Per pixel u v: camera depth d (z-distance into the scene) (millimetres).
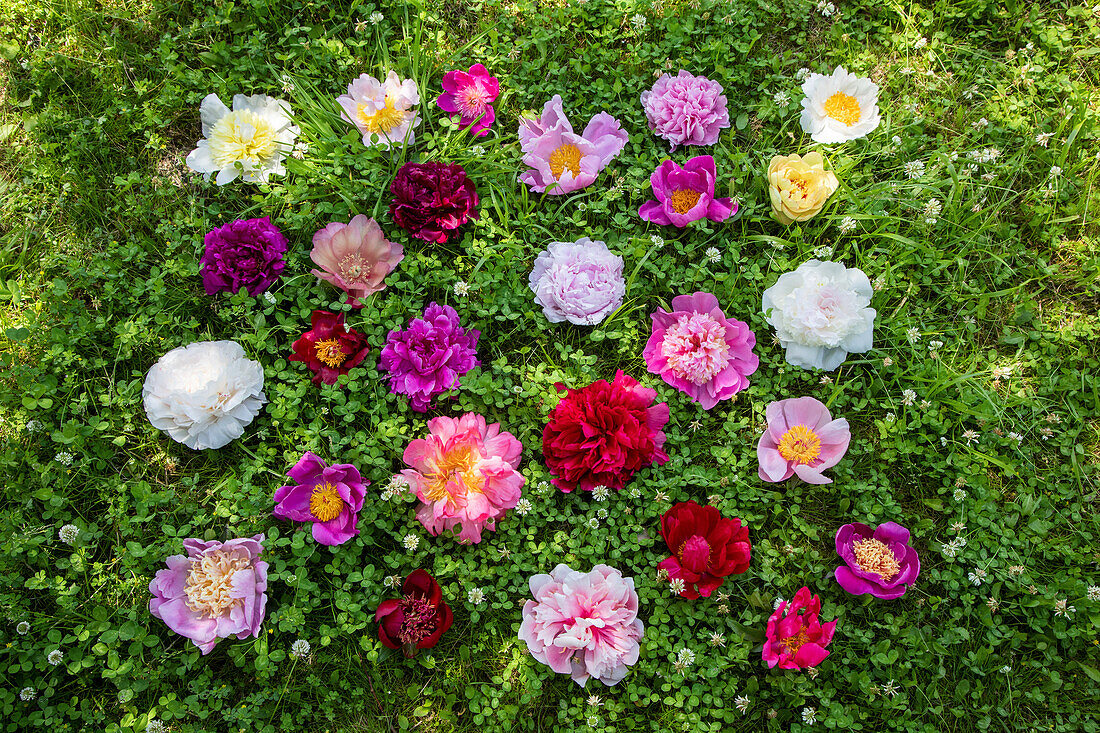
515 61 1328
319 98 1279
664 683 1087
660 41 1354
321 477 1110
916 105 1319
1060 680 1104
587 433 1098
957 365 1227
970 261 1269
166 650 1093
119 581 1116
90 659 1076
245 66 1299
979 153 1291
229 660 1108
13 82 1309
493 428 1115
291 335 1189
